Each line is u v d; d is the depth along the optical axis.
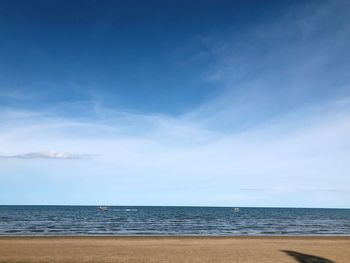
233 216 107.00
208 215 113.75
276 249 25.66
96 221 70.19
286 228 55.47
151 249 24.83
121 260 20.42
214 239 32.12
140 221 72.12
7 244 26.45
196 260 20.77
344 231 50.50
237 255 22.66
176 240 30.81
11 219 73.38
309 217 106.81
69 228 50.25
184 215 111.19
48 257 20.97
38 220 70.94
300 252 24.38
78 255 21.83
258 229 52.66
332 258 22.08
